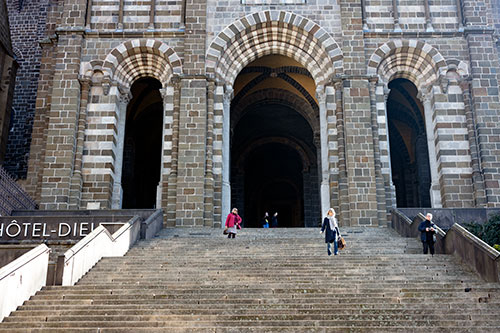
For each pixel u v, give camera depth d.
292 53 28.34
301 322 11.64
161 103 35.31
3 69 31.72
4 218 20.34
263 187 47.47
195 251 17.89
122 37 27.64
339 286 13.80
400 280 14.28
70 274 14.55
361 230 23.45
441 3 28.19
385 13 28.06
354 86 26.52
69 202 25.14
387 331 11.23
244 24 27.59
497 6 33.19
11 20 39.19
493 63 26.95
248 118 40.22
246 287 13.84
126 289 13.84
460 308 12.41
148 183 40.03
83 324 11.77
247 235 21.58
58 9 30.89
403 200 38.38
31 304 13.03
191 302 12.89
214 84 27.02
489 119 26.11
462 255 16.05
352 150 25.52
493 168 25.38
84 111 26.53
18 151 36.06
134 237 19.78
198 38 27.34
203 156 25.45
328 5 28.03
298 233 21.73
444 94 26.91
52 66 29.17
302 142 41.94
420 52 27.38
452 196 25.50
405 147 38.25
